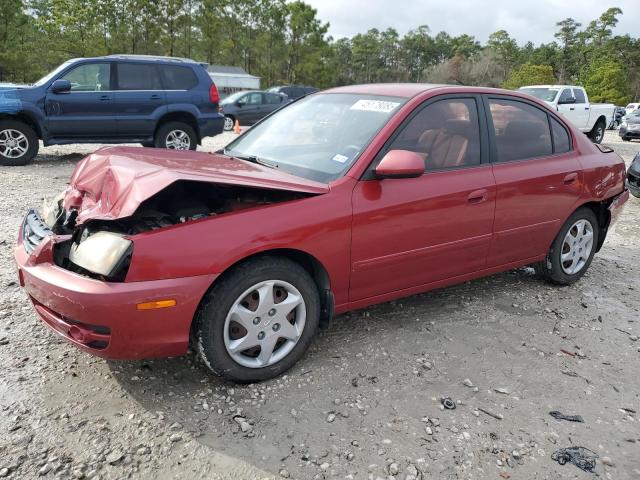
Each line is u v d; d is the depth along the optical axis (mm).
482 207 3850
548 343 3795
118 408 2840
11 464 2414
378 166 3248
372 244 3344
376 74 113562
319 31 58625
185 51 46656
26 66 38188
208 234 2787
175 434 2656
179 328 2771
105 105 10117
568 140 4629
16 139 9805
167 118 10852
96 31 37625
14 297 4070
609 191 4828
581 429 2881
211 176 2873
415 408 2969
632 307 4508
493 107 4105
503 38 108250
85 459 2473
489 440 2748
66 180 8609
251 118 21484
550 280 4801
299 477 2439
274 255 3064
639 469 2611
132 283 2641
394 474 2484
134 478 2387
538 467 2586
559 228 4539
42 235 3102
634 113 21672
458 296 4520
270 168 3514
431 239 3633
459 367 3412
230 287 2863
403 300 4363
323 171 3396
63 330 2830
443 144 3756
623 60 89875
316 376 3221
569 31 107188
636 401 3168
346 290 3363
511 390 3197
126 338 2678
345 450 2619
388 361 3434
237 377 3027
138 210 3010
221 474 2438
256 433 2707
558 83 88875
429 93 3756
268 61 59219
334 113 3945
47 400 2871
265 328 3051
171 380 3109
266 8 57812
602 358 3645
